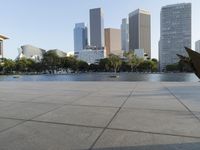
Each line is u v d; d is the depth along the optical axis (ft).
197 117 17.44
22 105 23.57
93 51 596.29
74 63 379.76
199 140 12.27
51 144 11.94
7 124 15.94
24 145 11.85
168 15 425.69
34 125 15.65
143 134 13.39
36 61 416.87
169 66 386.52
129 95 30.66
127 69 392.47
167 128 14.55
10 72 347.77
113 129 14.48
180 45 415.85
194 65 8.52
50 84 53.62
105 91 36.04
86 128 14.78
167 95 30.37
